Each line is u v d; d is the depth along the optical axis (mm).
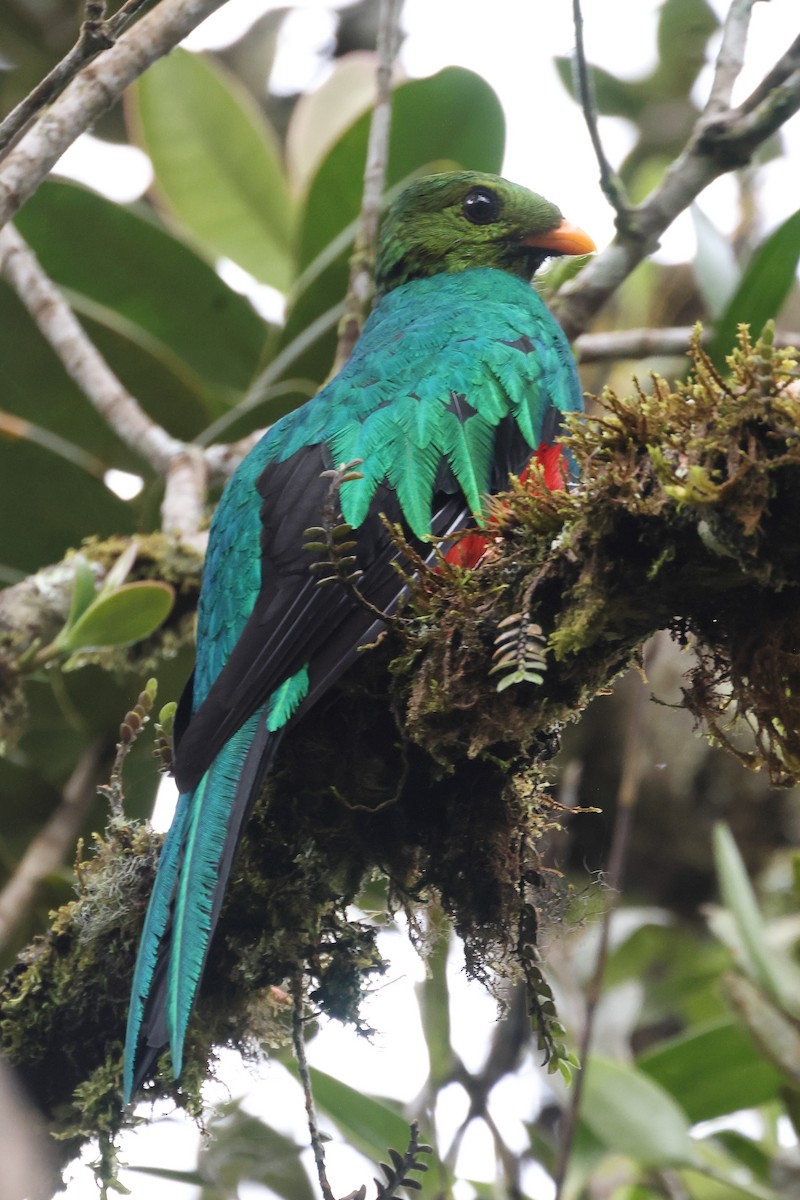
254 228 14773
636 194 14984
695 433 6098
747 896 10062
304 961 7453
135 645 11758
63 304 12570
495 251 11430
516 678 6250
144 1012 6422
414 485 7973
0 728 11359
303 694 6984
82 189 13195
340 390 8586
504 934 7191
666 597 6379
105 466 13672
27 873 11750
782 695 6387
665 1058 10711
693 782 13992
